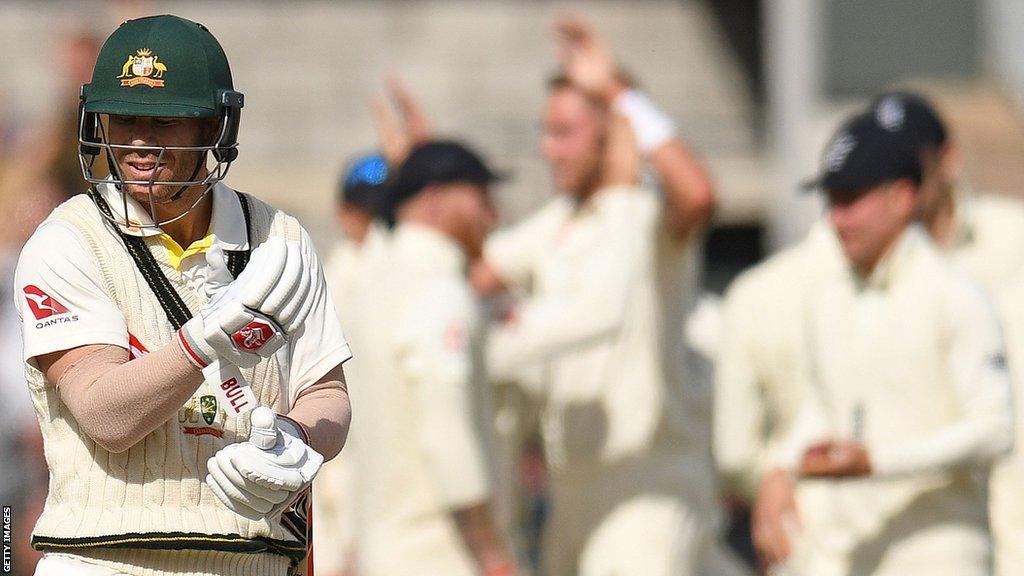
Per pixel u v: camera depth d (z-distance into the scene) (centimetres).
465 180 1825
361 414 1833
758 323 1950
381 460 1802
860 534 1692
